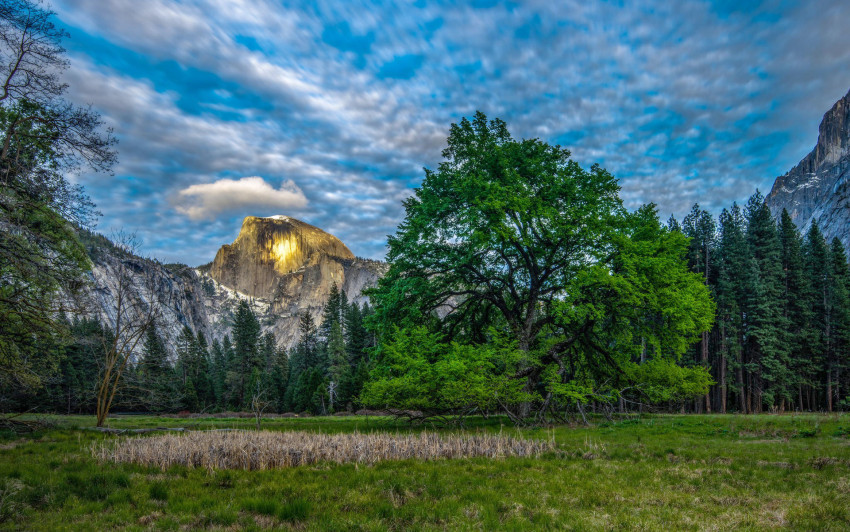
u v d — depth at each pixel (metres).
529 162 24.03
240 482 9.21
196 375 76.31
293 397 65.31
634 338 29.17
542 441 14.22
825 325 50.53
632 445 14.54
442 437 14.59
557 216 22.12
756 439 15.99
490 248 23.56
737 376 49.03
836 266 51.88
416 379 20.05
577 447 14.11
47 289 15.23
